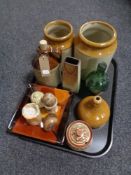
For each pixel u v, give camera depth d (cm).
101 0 159
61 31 89
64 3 158
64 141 85
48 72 85
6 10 154
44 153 91
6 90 111
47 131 85
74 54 87
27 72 117
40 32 139
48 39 82
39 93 90
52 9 154
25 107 86
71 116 92
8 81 115
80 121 85
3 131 97
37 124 87
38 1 160
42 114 88
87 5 156
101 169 88
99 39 90
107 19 148
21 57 125
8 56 126
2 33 139
